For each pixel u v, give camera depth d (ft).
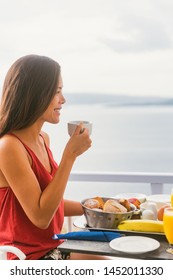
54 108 4.97
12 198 4.85
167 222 4.08
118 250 3.93
